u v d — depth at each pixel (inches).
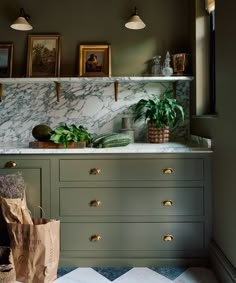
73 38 104.1
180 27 103.9
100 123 105.4
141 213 81.7
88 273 78.7
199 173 81.4
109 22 104.0
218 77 75.1
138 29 103.9
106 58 103.0
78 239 82.4
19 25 95.6
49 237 72.9
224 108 70.6
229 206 68.1
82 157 81.4
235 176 64.2
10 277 65.7
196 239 82.0
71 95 104.7
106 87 104.7
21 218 74.4
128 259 82.1
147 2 104.0
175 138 105.0
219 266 73.2
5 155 81.9
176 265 81.7
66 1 104.0
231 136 66.1
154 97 98.2
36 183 82.0
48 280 72.7
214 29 85.6
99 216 82.0
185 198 81.5
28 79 95.9
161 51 104.2
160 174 81.3
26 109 105.0
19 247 71.9
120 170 81.4
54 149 81.5
